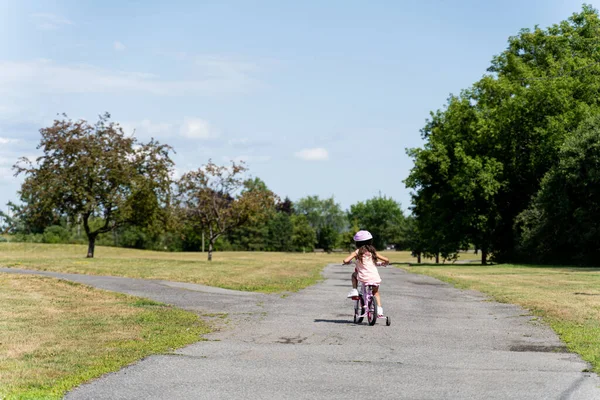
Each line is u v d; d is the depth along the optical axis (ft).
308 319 41.68
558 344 32.55
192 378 24.00
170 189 139.13
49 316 40.73
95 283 65.51
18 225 245.04
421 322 40.75
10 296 51.65
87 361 26.48
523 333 36.22
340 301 53.21
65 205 131.13
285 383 23.36
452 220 171.42
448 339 33.99
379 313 38.37
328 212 571.69
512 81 165.99
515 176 169.07
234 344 31.68
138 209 135.33
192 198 147.23
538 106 160.56
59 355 27.71
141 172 135.64
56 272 82.02
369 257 39.47
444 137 177.06
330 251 461.78
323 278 84.43
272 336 34.45
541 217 147.13
